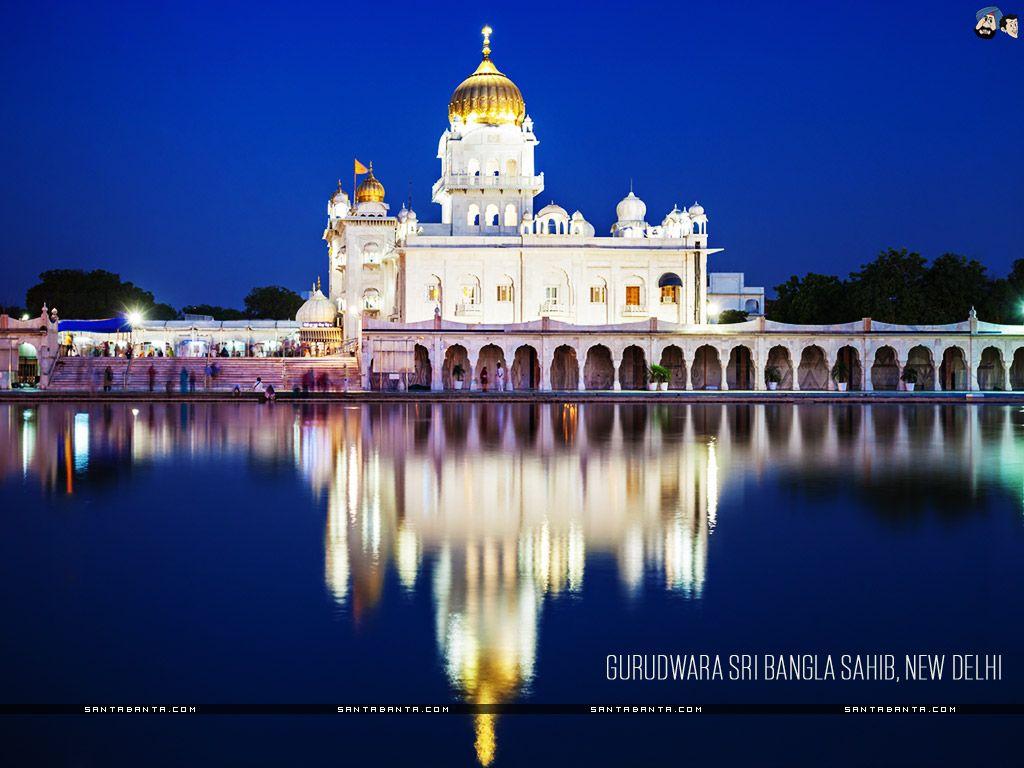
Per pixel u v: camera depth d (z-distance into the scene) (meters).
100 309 102.44
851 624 9.03
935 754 6.54
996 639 8.62
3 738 6.70
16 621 9.13
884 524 14.01
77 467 20.84
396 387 62.88
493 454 23.84
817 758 6.47
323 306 85.62
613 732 6.81
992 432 32.03
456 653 8.25
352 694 7.41
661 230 77.31
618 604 9.70
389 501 16.08
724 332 65.88
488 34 82.94
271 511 15.06
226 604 9.70
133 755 6.46
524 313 73.75
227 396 54.28
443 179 79.62
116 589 10.26
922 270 76.12
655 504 15.82
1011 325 71.31
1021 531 13.44
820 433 31.42
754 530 13.51
